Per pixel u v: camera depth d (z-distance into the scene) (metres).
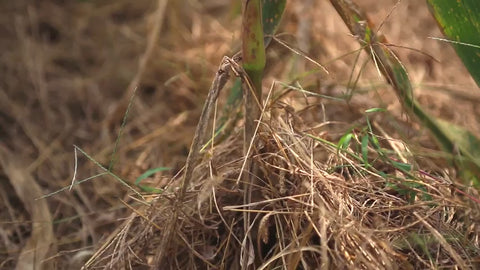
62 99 1.54
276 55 1.53
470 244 1.06
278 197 1.08
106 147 1.43
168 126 1.45
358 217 1.06
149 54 1.51
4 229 1.27
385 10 1.70
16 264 1.22
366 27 1.15
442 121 1.21
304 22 1.58
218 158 1.17
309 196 1.05
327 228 1.03
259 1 1.02
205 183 1.09
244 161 1.06
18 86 1.56
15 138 1.46
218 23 1.67
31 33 1.66
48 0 1.71
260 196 1.09
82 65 1.61
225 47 1.59
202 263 1.10
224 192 1.10
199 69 1.55
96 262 1.10
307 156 1.09
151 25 1.65
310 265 1.05
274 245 1.08
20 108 1.52
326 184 1.05
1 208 1.32
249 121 1.07
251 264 1.08
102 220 1.26
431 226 1.04
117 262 1.08
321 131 1.23
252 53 1.04
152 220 1.08
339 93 1.36
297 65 1.48
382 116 1.27
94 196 1.32
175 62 1.57
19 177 1.34
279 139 1.10
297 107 1.30
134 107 1.50
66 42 1.65
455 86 1.48
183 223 1.09
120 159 1.40
